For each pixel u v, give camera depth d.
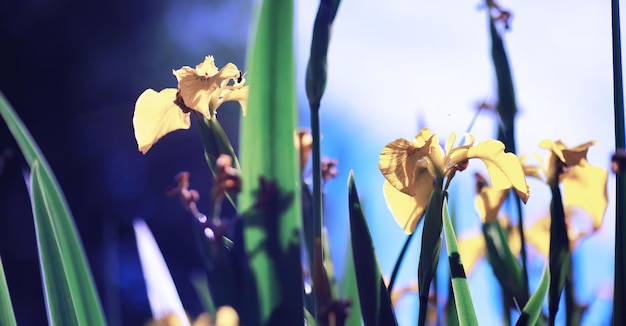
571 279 0.77
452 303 0.81
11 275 3.09
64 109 3.47
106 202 3.32
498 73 0.84
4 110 0.82
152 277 0.78
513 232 0.84
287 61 0.71
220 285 0.71
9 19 3.44
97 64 3.54
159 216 3.27
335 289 0.77
